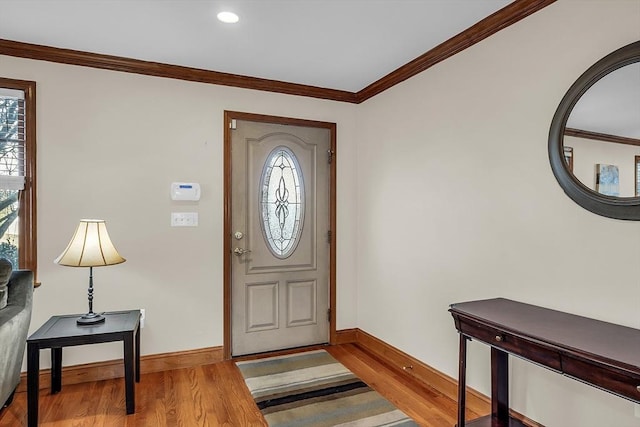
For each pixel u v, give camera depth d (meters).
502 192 2.24
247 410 2.43
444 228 2.66
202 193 3.18
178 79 3.10
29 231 2.69
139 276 2.98
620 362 1.27
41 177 2.72
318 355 3.37
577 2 1.86
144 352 3.00
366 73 3.16
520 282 2.13
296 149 3.54
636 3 1.64
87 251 2.38
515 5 2.10
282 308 3.50
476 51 2.42
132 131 2.97
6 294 2.29
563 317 1.81
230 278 3.29
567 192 1.88
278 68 3.06
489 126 2.32
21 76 2.67
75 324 2.43
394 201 3.20
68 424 2.24
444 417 2.34
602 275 1.75
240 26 2.39
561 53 1.93
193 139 3.15
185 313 3.12
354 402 2.53
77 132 2.82
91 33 2.48
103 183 2.89
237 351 3.34
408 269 3.02
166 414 2.37
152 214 3.02
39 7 2.16
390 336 3.24
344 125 3.71
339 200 3.71
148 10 2.20
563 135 1.90
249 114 3.34
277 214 3.48
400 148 3.13
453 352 2.59
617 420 1.70
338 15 2.25
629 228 1.66
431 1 2.10
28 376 2.13
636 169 1.62
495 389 2.12
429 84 2.81
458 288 2.55
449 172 2.62
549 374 1.97
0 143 2.65
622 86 1.68
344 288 3.72
